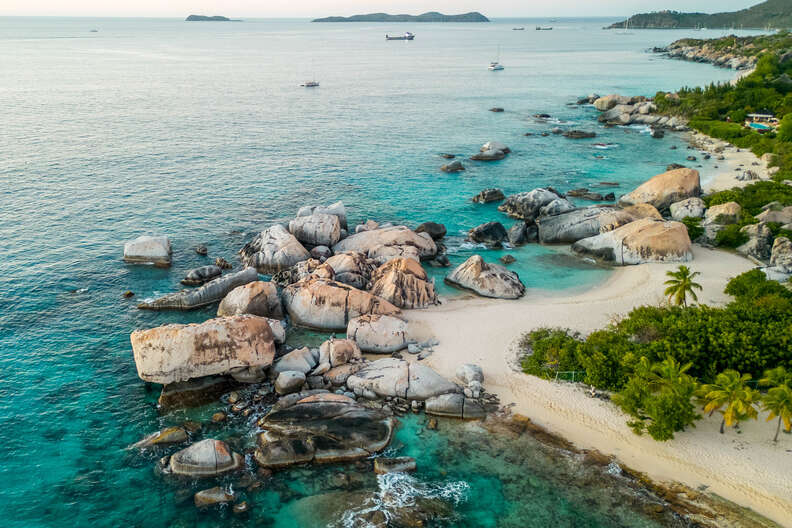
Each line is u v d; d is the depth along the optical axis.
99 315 52.53
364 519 31.75
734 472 34.03
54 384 42.81
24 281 57.91
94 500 33.00
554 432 37.94
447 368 44.53
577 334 48.44
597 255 64.25
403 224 75.25
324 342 46.06
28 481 34.09
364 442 36.50
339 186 90.12
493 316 51.94
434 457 36.25
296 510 32.44
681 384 36.66
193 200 82.31
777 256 60.34
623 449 36.28
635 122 139.75
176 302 53.66
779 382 37.12
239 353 41.69
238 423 38.78
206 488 33.84
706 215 72.00
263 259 61.16
